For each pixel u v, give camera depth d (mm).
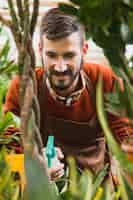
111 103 529
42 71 1598
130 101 519
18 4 536
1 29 1633
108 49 485
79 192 690
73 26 1507
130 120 531
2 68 1580
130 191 572
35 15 535
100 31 476
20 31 538
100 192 685
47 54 1575
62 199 652
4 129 1148
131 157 542
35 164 553
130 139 555
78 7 509
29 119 537
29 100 534
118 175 581
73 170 726
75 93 1551
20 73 536
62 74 1561
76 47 1556
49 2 2564
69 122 1531
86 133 1451
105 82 1356
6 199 669
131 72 497
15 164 714
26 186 563
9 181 683
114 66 496
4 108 1483
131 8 456
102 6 460
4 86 1527
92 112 1530
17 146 945
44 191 562
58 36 1528
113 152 542
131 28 463
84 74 1560
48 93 1572
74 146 1467
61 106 1549
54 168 769
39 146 552
